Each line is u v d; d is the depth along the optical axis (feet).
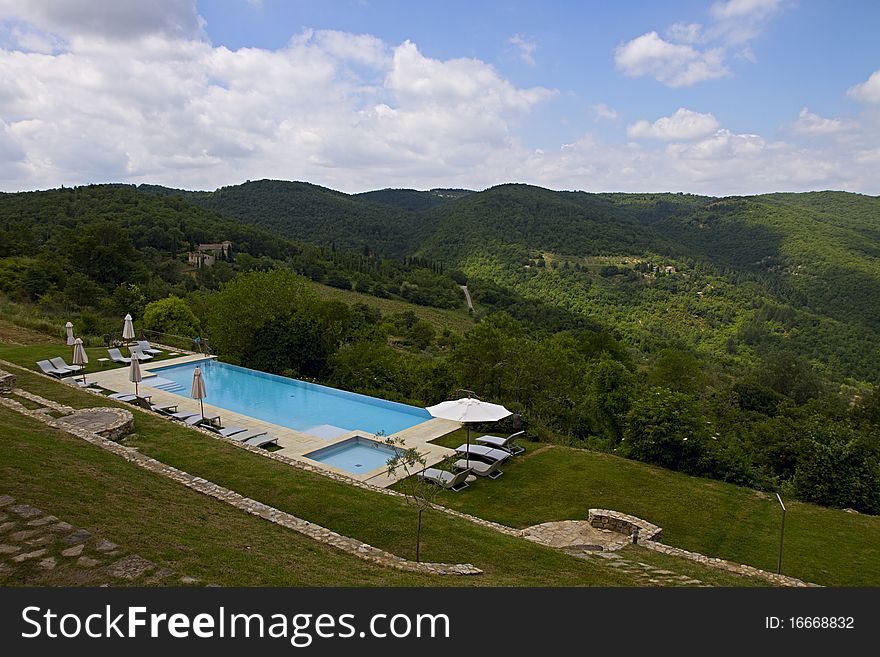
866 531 41.52
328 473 40.75
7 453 26.50
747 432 85.10
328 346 91.71
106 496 24.52
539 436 58.90
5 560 17.06
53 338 87.86
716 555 35.55
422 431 56.75
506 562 28.14
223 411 60.34
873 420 138.21
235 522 26.40
